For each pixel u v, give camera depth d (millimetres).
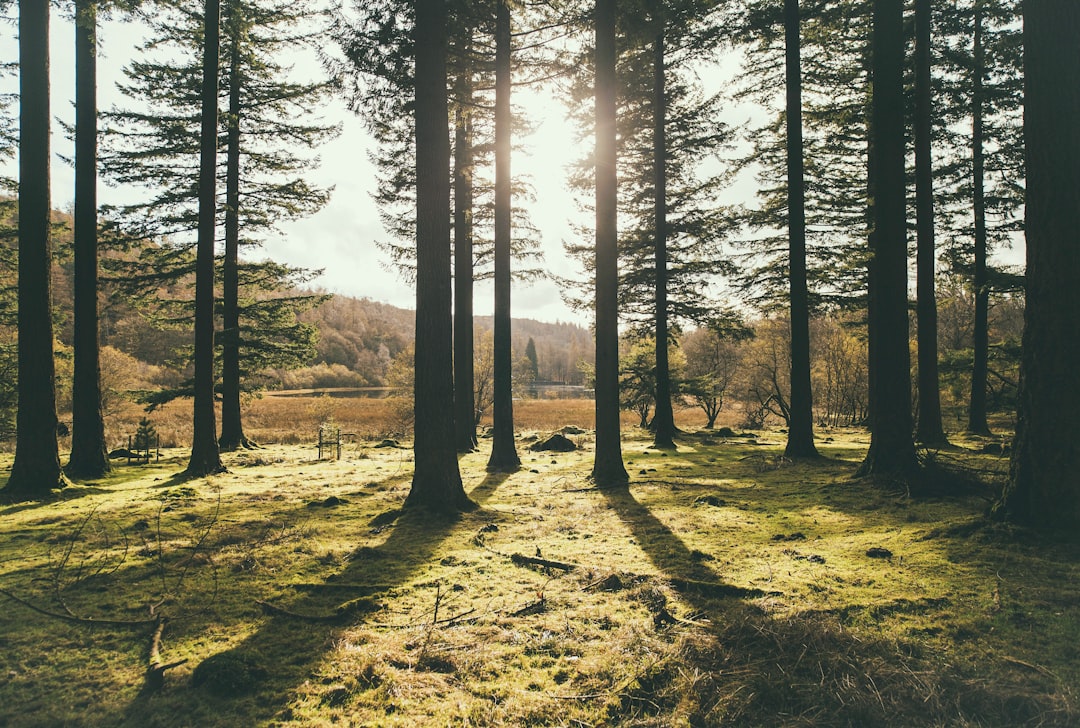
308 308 17344
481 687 2773
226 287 16125
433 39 7090
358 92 7844
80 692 2812
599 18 9242
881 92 7895
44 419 8859
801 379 11680
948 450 11492
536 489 8844
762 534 5539
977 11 13273
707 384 20422
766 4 11953
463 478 10336
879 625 3275
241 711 2623
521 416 33625
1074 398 4395
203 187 11023
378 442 20750
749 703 2570
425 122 7109
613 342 9406
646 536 5562
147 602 3961
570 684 2797
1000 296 16219
